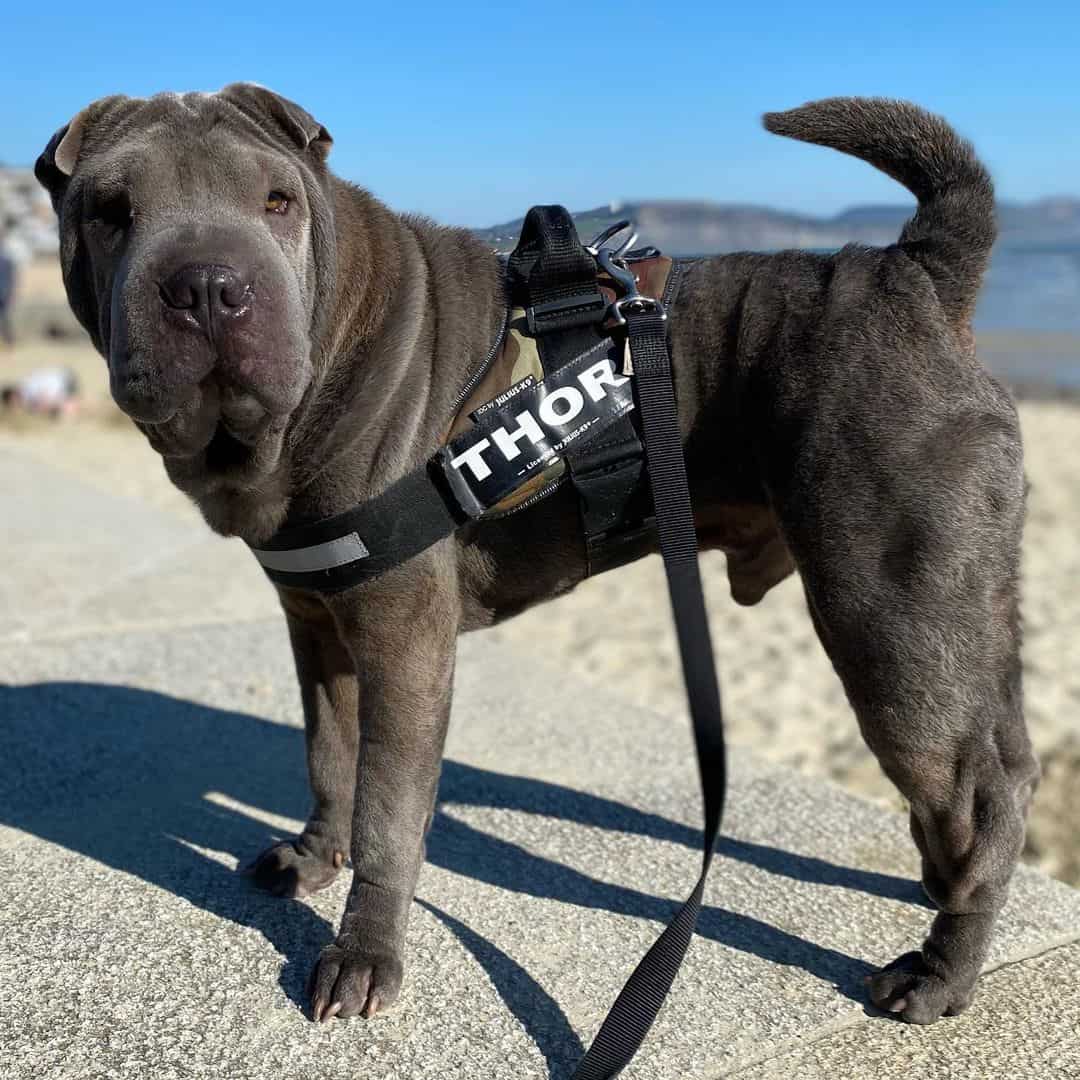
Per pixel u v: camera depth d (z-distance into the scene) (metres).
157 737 1.28
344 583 0.76
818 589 0.76
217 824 1.07
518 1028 0.77
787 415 0.76
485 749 1.26
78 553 2.09
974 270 0.77
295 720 1.34
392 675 0.78
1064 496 3.23
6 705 1.36
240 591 1.88
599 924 0.90
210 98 0.76
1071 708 1.57
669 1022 0.78
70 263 0.75
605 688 1.47
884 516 0.73
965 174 0.77
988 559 0.74
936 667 0.73
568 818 1.09
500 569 0.84
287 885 0.92
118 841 1.02
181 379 0.66
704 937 0.89
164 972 0.82
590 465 0.79
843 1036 0.77
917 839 0.79
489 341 0.80
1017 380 7.30
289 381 0.68
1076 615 2.04
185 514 2.59
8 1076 0.70
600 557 0.85
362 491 0.75
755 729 1.53
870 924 0.91
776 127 0.80
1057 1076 0.73
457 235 0.85
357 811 0.79
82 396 4.96
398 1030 0.76
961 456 0.73
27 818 1.07
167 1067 0.72
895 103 0.78
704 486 0.83
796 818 1.10
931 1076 0.73
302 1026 0.76
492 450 0.77
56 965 0.82
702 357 0.80
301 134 0.75
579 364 0.78
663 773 1.21
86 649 1.57
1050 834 1.21
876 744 0.76
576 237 0.79
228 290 0.65
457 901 0.93
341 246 0.77
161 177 0.70
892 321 0.76
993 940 0.88
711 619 2.07
